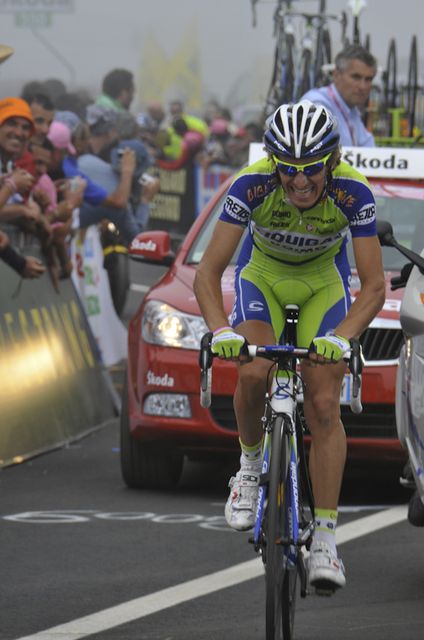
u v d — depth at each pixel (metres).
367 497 20.73
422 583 15.78
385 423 19.80
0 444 22.91
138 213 37.53
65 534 17.97
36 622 13.95
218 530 18.33
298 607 14.79
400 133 34.69
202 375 12.96
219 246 13.66
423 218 21.83
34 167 27.31
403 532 18.33
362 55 26.83
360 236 13.59
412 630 13.85
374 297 13.48
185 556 16.86
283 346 12.65
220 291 13.64
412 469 15.02
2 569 16.12
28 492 20.81
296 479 12.94
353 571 16.33
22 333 24.41
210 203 22.91
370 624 14.06
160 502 20.19
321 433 13.44
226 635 13.55
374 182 22.44
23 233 25.19
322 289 14.15
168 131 59.75
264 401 13.54
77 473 22.44
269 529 12.17
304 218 13.53
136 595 15.02
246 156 60.19
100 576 15.84
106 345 33.38
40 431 24.27
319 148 12.73
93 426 26.64
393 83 35.16
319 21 36.59
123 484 21.56
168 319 20.41
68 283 27.42
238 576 15.89
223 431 19.92
